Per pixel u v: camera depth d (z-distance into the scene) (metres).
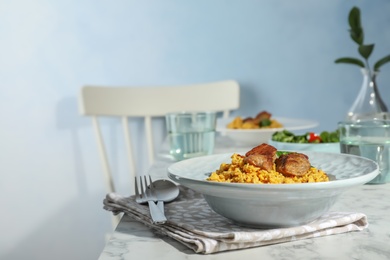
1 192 1.98
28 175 1.98
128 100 1.77
